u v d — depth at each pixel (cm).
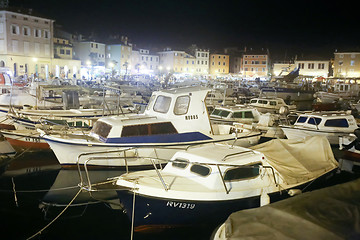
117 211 984
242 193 843
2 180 1213
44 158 1447
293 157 1028
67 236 846
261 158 921
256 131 1502
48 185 1168
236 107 2039
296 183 934
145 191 816
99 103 2475
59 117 1697
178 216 826
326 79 7269
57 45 6606
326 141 1105
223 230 646
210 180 845
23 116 1667
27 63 5812
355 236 469
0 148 1356
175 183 853
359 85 5062
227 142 1388
